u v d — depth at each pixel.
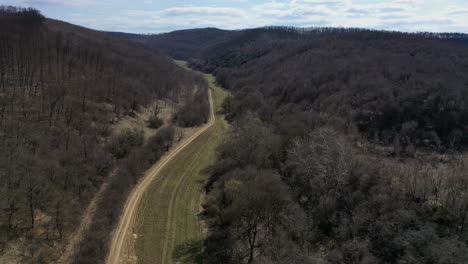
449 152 73.75
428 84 91.19
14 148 52.09
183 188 64.94
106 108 83.38
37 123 62.50
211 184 65.06
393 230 42.75
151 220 53.31
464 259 36.19
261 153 61.09
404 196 49.16
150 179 68.25
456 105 82.81
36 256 39.88
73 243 44.34
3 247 39.00
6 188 44.78
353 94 95.31
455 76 96.81
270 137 64.44
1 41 90.88
